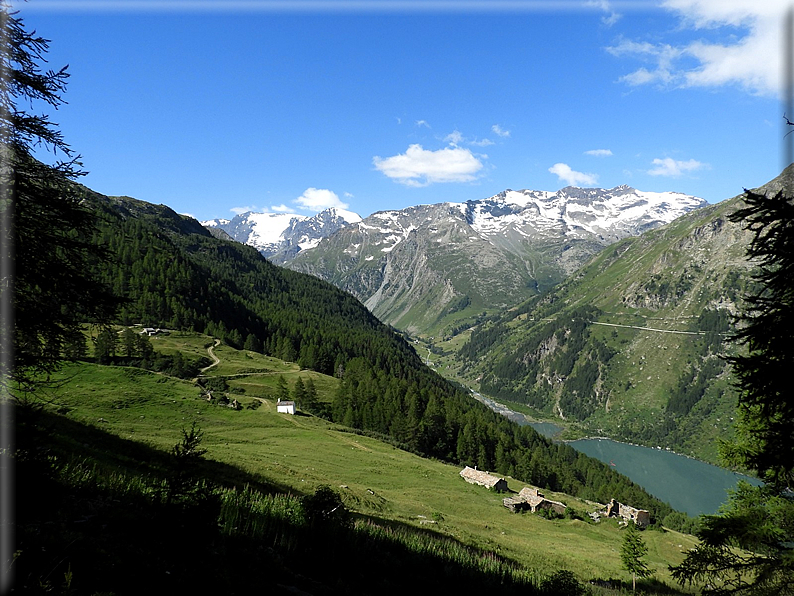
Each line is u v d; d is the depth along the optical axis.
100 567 12.14
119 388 90.25
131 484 21.53
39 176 15.59
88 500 17.02
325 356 183.25
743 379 13.30
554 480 129.12
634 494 121.25
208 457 52.91
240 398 112.06
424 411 136.00
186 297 187.00
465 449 126.69
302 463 71.38
